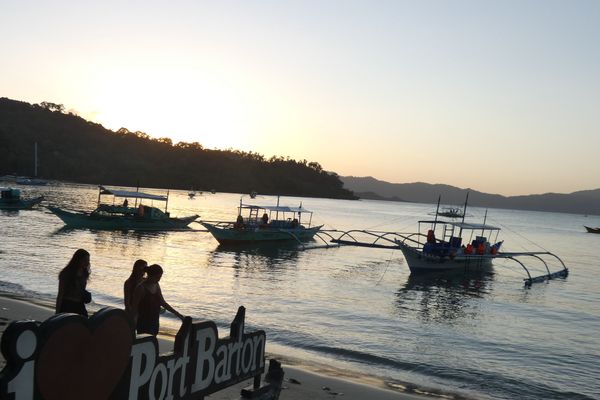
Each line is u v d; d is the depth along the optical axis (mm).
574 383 12180
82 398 3645
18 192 62750
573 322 21000
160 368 4453
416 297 25266
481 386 11250
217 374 5250
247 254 38812
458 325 18578
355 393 9258
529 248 68562
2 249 29609
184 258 33281
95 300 17047
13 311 13320
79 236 40500
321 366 11438
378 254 44625
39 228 43656
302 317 17359
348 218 114000
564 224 186375
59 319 3408
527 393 11070
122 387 4074
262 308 18391
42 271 22609
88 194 117062
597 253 63375
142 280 7621
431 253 35188
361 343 14297
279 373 6574
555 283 34375
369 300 22703
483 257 36906
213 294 20672
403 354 13461
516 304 25219
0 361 8250
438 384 11070
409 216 146250
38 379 3277
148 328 7250
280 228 49062
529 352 15125
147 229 49062
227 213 91500
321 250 45500
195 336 4859
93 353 3701
